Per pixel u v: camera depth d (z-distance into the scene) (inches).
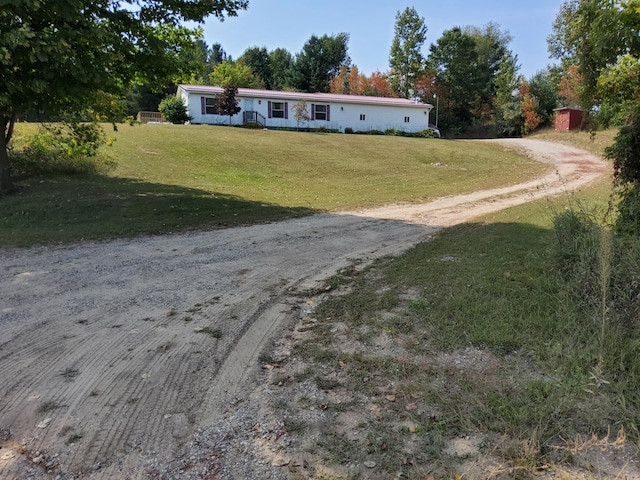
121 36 417.7
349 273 229.6
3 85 352.8
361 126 1397.6
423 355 135.7
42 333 160.6
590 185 580.4
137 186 539.8
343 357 138.0
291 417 110.1
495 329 145.6
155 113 1493.6
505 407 106.3
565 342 132.5
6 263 255.0
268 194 539.2
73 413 113.4
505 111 1734.7
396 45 2210.9
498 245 263.4
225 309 183.5
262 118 1294.3
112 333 160.4
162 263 255.6
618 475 86.0
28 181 530.0
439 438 99.1
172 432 106.0
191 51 543.2
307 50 2370.8
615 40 204.7
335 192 571.8
